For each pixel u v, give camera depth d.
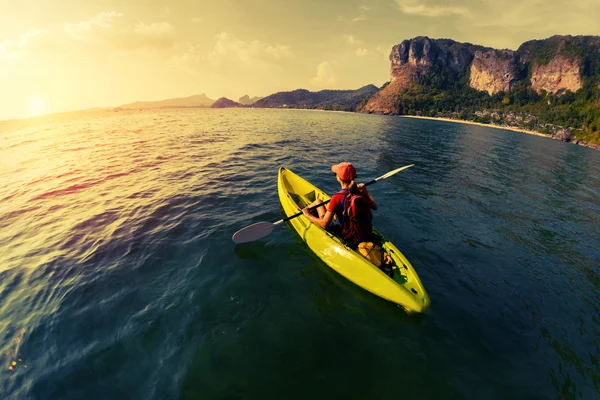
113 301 3.99
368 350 3.23
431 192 9.11
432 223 6.65
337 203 4.38
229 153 13.62
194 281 4.36
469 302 4.08
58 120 35.62
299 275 4.53
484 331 3.57
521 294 4.34
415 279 3.96
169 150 14.05
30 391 2.82
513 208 8.27
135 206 7.07
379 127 38.00
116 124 28.45
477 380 2.93
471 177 11.68
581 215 8.19
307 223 5.54
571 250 5.93
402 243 5.58
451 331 3.55
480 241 5.95
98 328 3.54
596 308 4.14
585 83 123.50
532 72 162.50
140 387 2.82
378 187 9.36
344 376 2.90
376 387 2.80
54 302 4.01
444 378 2.93
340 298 4.04
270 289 4.20
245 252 5.13
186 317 3.67
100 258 4.98
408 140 24.23
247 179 9.31
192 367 3.00
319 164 12.17
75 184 8.81
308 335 3.41
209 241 5.47
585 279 4.88
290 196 6.63
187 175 9.64
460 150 20.14
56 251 5.23
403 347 3.28
